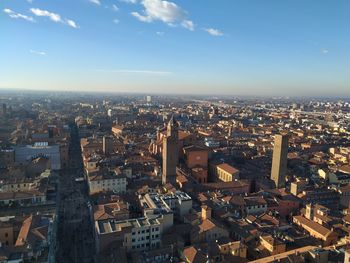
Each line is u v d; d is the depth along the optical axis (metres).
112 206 192.88
